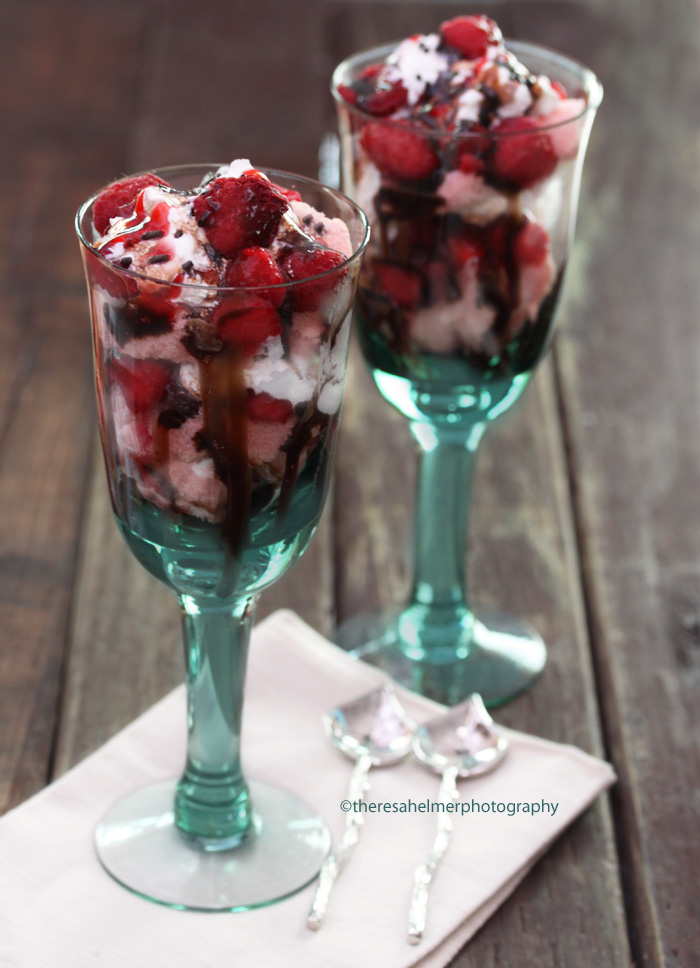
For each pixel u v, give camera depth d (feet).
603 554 3.16
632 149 4.06
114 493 2.60
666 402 3.45
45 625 2.99
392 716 2.83
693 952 2.63
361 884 2.65
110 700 2.89
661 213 3.90
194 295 2.44
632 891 2.69
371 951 2.58
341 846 2.68
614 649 3.01
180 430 2.51
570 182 2.82
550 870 2.70
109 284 2.48
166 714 2.85
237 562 2.58
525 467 3.31
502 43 2.90
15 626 2.98
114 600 3.03
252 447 2.52
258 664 2.91
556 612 3.08
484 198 2.76
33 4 4.63
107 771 2.78
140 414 2.51
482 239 2.78
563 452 3.34
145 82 4.17
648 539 3.19
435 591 3.04
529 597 3.11
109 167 3.85
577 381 3.48
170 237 2.49
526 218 2.78
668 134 4.14
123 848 2.68
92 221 2.58
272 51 4.35
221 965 2.57
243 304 2.44
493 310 2.82
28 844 2.68
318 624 3.04
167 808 2.74
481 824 2.71
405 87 2.81
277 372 2.49
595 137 4.10
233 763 2.71
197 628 2.66
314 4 4.64
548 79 2.95
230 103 4.06
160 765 2.79
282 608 3.06
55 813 2.72
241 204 2.48
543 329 2.88
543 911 2.65
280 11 4.59
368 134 2.77
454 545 3.02
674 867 2.71
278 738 2.83
